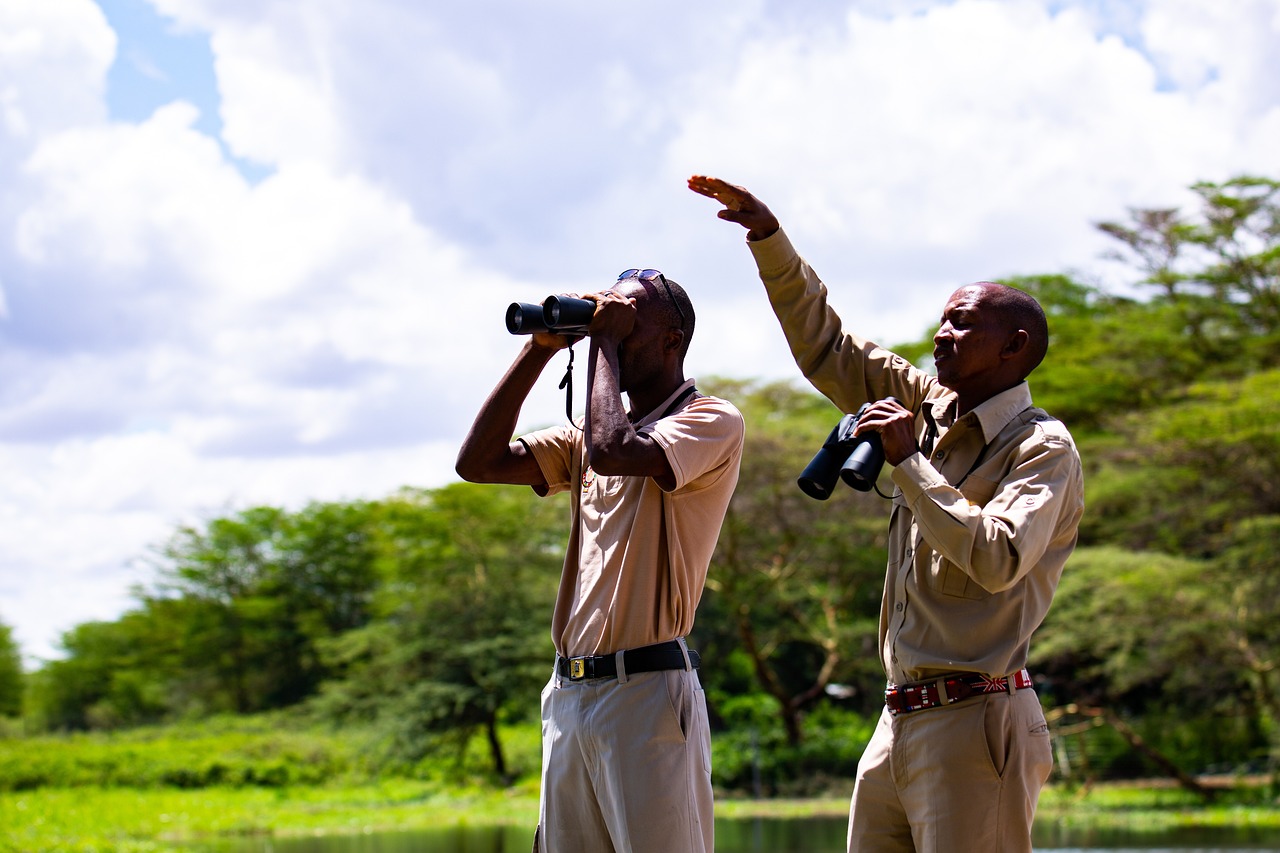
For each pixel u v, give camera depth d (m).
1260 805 17.92
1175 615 17.75
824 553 24.61
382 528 38.91
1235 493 19.41
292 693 44.91
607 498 2.85
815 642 27.28
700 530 2.82
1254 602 17.77
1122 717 22.58
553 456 3.08
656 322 2.88
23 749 31.50
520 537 27.69
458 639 26.23
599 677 2.75
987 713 2.72
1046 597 2.82
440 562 27.64
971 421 2.89
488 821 18.66
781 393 28.62
